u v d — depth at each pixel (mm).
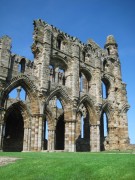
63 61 48969
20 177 16172
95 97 53094
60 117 61812
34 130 40281
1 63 37719
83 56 54281
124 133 57094
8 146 59781
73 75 48688
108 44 64875
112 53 63625
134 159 18547
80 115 61344
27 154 27422
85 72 53906
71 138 44719
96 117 51562
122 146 55844
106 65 60656
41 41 45625
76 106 47062
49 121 58781
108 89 59781
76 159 20062
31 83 41344
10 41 40062
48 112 58750
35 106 41312
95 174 14281
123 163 16422
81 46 53875
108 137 56594
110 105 56969
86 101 51094
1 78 37031
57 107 61188
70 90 47719
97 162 17547
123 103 59562
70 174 14930
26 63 43281
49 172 16172
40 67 43844
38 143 39562
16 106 53562
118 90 60375
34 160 20625
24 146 52031
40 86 42281
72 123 45562
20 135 60625
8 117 61875
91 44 57719
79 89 49062
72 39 52281
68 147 44250
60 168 16672
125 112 59344
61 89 45781
